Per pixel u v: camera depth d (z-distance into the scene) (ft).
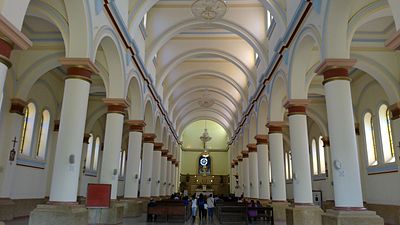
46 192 47.88
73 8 25.66
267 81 47.62
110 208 33.55
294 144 34.76
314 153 69.41
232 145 101.91
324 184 62.85
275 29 44.06
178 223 42.52
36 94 44.88
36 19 34.81
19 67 38.22
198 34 60.85
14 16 17.62
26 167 42.73
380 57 38.78
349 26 28.04
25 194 42.47
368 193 47.98
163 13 52.19
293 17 32.91
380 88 45.80
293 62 35.06
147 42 51.37
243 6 51.47
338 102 25.26
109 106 36.68
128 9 38.96
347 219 22.67
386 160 44.47
